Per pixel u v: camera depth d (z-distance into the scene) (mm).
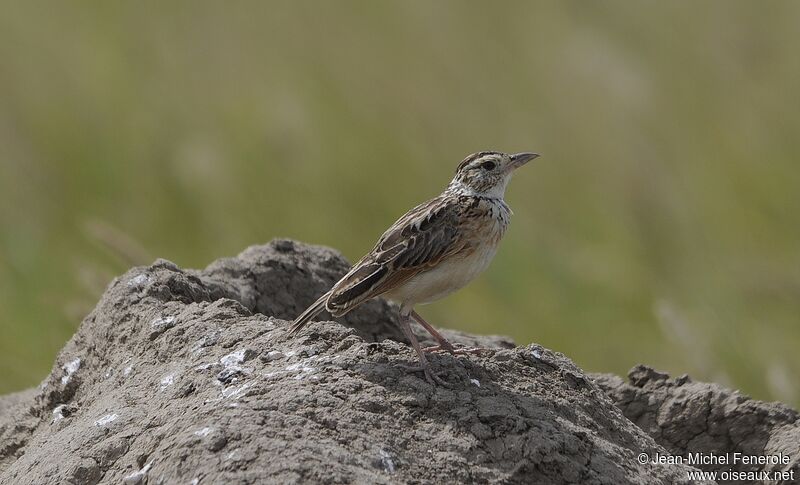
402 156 16234
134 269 9289
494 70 17281
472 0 18328
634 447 7840
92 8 18719
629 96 16750
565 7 18234
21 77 17578
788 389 12688
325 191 15859
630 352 14102
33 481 7250
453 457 6938
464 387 7582
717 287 14625
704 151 16281
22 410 9289
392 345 8000
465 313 14500
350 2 18438
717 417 8953
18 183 16203
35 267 14812
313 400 7102
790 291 14516
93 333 8945
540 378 7984
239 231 15570
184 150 16391
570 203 15805
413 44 17656
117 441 7242
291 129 16406
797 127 16484
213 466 6480
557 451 7098
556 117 16594
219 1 18875
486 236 8578
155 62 17922
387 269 8203
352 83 17000
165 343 8359
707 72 17297
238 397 7234
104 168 16359
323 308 8102
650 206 15641
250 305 9609
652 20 18047
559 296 14773
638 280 14852
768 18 18078
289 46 17906
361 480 6418
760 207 15781
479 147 16375
